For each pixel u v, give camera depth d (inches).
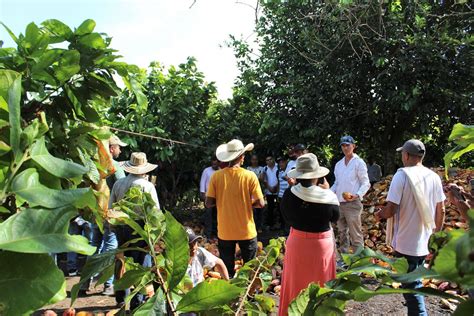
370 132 440.8
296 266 144.1
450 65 369.4
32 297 33.4
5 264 34.1
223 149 202.4
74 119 70.8
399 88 367.9
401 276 39.0
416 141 161.8
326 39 371.6
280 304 150.8
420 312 147.6
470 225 23.5
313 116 411.8
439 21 365.4
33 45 61.4
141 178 182.2
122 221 70.3
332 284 49.4
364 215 327.9
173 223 53.8
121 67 70.3
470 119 388.8
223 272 165.0
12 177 38.2
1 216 51.6
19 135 39.4
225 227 195.6
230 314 70.8
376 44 359.9
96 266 59.6
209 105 421.4
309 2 363.3
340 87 396.8
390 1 345.4
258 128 433.1
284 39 408.8
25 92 63.3
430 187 156.1
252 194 195.6
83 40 66.8
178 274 53.7
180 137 377.1
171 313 58.7
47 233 34.5
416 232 154.5
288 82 418.3
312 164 146.1
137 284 64.4
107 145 74.9
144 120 351.9
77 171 43.1
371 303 191.3
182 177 418.0
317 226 143.7
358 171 229.0
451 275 27.0
